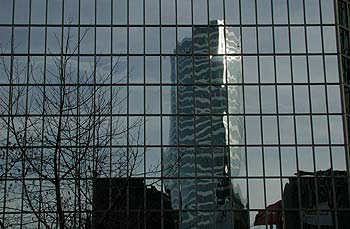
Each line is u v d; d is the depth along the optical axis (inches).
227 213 2055.9
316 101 2156.7
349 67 2204.7
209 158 2096.5
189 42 2181.3
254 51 2185.0
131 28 2176.4
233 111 2137.1
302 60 2185.0
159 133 2100.1
